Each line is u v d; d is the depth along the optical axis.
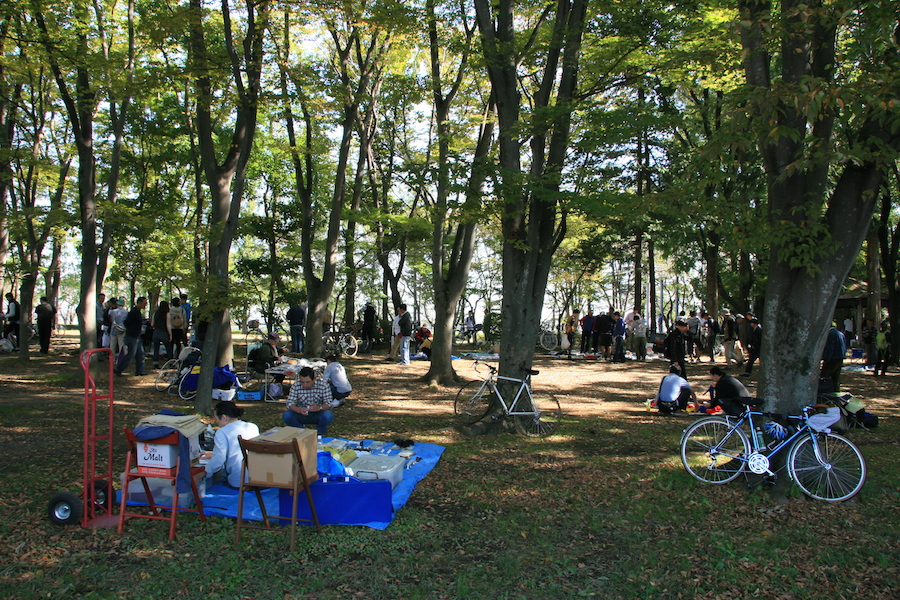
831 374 10.69
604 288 44.81
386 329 23.95
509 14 9.28
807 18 5.43
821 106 5.59
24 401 10.55
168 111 16.69
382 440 8.39
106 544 4.74
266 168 21.14
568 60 8.99
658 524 5.37
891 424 9.50
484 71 12.25
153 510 5.20
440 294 13.88
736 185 17.62
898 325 18.27
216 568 4.40
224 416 6.09
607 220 9.22
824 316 6.18
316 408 8.32
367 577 4.36
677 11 9.15
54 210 13.78
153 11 11.08
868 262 19.50
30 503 5.54
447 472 6.92
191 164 19.34
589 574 4.45
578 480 6.62
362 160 17.52
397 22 10.51
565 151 9.33
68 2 11.09
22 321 16.03
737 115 5.54
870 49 5.61
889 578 4.30
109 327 15.65
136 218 12.78
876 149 5.79
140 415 9.68
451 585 4.28
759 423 6.35
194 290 9.84
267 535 4.97
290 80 12.51
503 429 8.95
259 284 24.09
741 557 4.65
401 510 5.63
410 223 18.61
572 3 9.48
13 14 10.48
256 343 20.67
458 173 8.72
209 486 5.96
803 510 5.61
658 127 8.47
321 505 5.20
